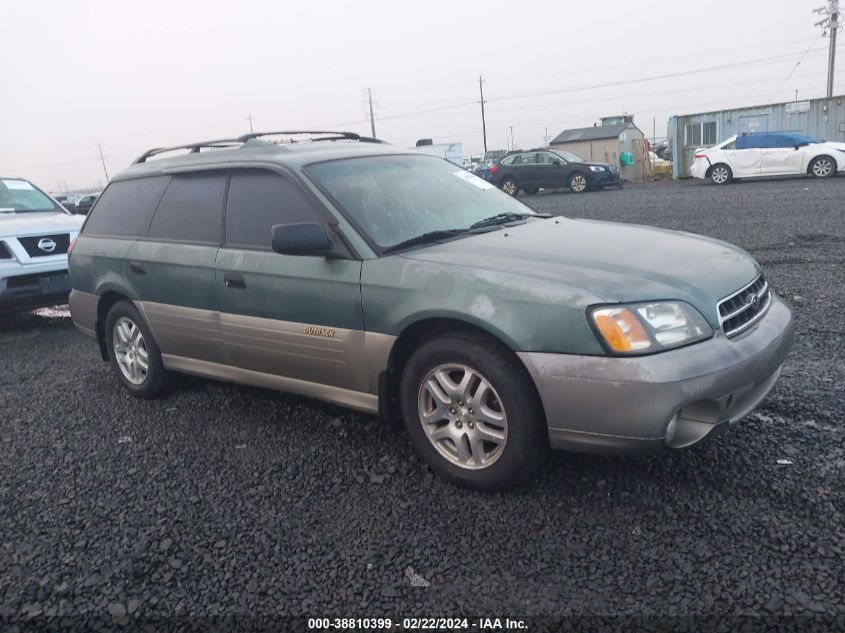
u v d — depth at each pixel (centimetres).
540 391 297
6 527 333
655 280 306
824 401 395
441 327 335
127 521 330
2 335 787
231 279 406
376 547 292
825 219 1094
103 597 274
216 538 309
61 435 447
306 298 371
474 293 313
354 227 366
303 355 383
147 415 470
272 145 443
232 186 427
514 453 310
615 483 325
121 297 510
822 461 327
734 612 237
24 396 539
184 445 413
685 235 392
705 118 2578
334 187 388
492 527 299
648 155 3155
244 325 406
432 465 343
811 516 286
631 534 285
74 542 315
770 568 257
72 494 362
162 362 481
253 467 376
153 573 287
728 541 275
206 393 502
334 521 314
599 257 329
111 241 501
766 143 1995
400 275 337
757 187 1816
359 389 367
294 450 392
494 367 308
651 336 285
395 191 405
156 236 468
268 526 315
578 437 296
